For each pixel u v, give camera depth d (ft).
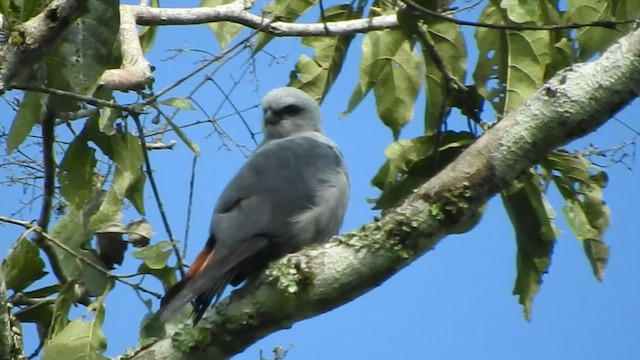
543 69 34.37
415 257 24.62
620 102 24.13
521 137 24.25
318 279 24.76
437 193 24.45
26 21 27.09
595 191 32.42
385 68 37.47
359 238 24.77
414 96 37.40
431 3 31.53
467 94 35.27
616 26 31.81
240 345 25.71
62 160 34.06
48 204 34.50
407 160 32.24
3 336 26.00
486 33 34.53
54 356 28.99
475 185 24.35
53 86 28.58
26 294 32.50
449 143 32.09
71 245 33.19
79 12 25.99
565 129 24.17
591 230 32.58
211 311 25.80
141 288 31.17
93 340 29.27
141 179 34.09
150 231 34.35
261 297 25.17
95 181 35.96
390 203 32.60
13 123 31.94
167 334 28.89
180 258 31.48
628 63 24.04
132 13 38.73
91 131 33.96
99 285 31.65
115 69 33.73
